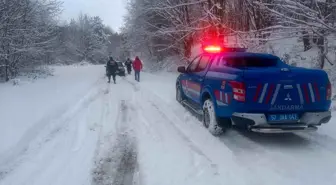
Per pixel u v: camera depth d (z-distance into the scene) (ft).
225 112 19.10
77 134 22.24
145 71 108.47
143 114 28.32
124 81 64.13
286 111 18.03
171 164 16.29
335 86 32.71
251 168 15.62
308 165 15.87
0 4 53.72
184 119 25.90
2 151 17.79
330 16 29.73
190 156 17.34
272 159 16.69
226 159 16.81
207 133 21.58
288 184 13.93
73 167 16.30
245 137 20.58
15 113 27.35
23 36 61.31
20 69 71.10
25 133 21.06
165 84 53.72
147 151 18.30
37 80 64.34
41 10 64.85
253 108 17.72
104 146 19.48
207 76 22.41
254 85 17.58
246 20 47.19
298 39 43.75
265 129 17.67
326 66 38.42
